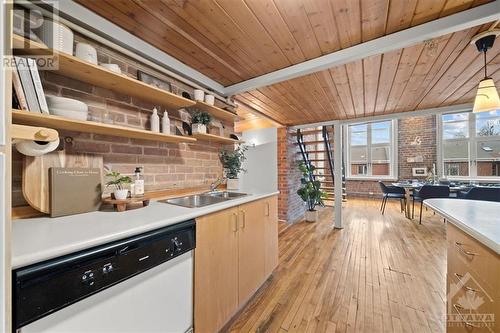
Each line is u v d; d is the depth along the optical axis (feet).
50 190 3.76
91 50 4.11
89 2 4.37
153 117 5.62
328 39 5.67
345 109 12.18
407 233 12.51
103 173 4.78
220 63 6.92
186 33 5.40
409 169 22.85
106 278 2.82
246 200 6.02
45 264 2.32
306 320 5.46
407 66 7.05
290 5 4.48
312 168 17.11
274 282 7.29
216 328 4.84
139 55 5.62
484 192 11.50
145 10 4.60
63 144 4.25
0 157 1.82
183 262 4.10
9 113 1.91
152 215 3.98
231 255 5.41
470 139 20.16
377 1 4.37
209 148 8.36
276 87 8.77
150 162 6.05
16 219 3.58
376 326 5.22
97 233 2.93
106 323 2.91
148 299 3.45
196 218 4.39
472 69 7.27
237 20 4.93
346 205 21.34
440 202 5.72
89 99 4.73
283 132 15.74
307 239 11.68
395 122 23.65
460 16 4.70
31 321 2.19
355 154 26.27
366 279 7.41
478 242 3.39
